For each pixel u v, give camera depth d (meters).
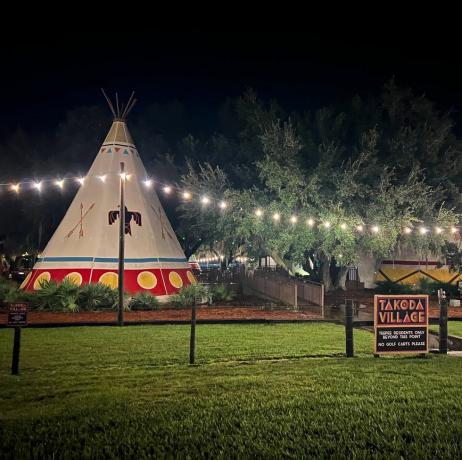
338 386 8.13
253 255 27.69
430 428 6.27
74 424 6.30
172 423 6.37
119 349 11.20
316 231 24.03
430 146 26.42
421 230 24.41
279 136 24.12
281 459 5.37
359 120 28.52
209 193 25.00
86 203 21.78
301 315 17.95
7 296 18.95
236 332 13.88
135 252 21.11
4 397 7.47
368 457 5.41
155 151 35.19
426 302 10.74
